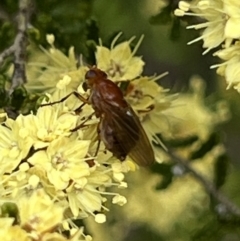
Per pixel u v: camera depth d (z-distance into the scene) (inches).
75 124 4.8
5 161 4.8
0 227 4.5
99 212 5.1
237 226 6.3
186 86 7.5
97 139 4.9
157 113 5.6
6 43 6.0
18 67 5.5
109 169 4.9
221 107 7.1
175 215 7.3
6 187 4.8
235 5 4.9
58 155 4.8
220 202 6.3
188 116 6.8
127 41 5.8
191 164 6.6
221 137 6.5
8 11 6.2
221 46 5.5
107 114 4.8
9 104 5.2
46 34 6.0
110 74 5.5
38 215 4.6
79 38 6.1
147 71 7.9
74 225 4.8
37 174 4.8
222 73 5.1
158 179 6.9
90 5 6.4
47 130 4.8
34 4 6.0
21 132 4.7
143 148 4.9
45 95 5.1
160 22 6.1
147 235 7.5
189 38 6.3
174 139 6.3
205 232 6.3
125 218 7.4
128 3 7.5
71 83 5.5
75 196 4.8
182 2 5.1
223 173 6.4
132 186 7.1
